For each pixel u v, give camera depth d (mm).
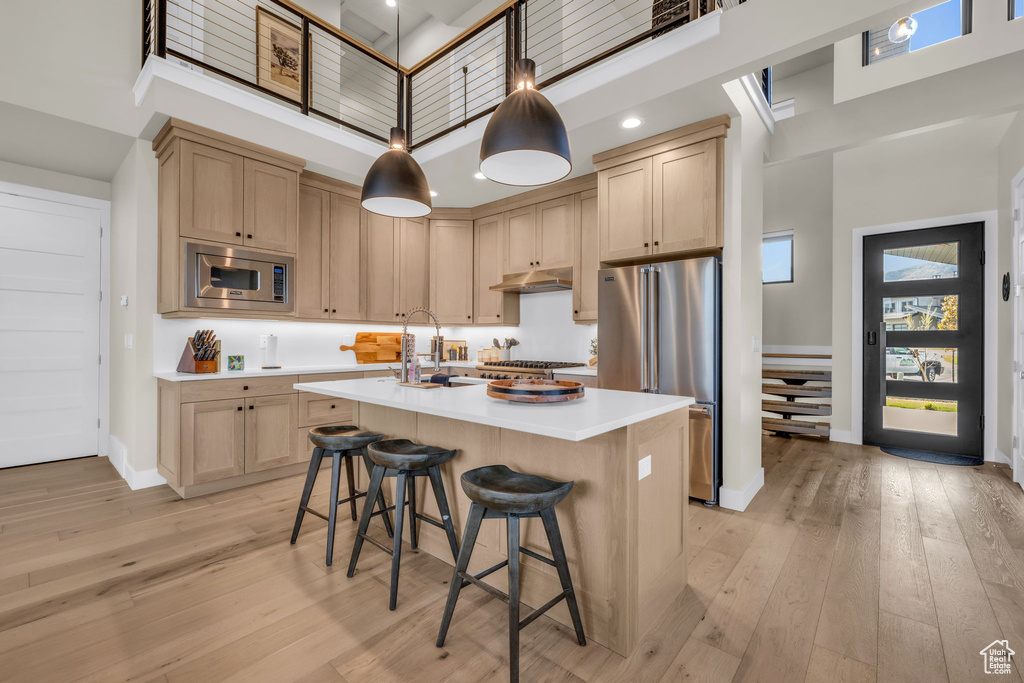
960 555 2371
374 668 1560
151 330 3367
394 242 4805
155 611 1871
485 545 2094
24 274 3740
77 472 3656
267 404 3494
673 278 3207
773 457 4348
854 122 3514
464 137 3816
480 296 5059
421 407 1891
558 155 1812
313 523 2764
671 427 1986
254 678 1507
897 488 3438
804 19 2258
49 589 2025
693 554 2408
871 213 4684
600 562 1704
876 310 4699
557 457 1827
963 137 4211
